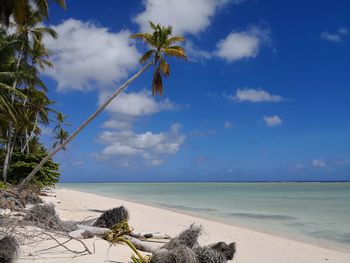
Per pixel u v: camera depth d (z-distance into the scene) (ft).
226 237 46.96
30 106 116.26
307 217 76.28
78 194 145.38
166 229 48.80
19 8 65.36
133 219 58.29
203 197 155.74
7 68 87.56
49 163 110.11
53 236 30.58
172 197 154.20
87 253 26.40
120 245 30.09
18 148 138.21
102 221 36.83
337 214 82.38
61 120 173.27
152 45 79.61
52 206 36.99
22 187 73.05
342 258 37.47
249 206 103.76
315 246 44.34
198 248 25.07
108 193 194.70
